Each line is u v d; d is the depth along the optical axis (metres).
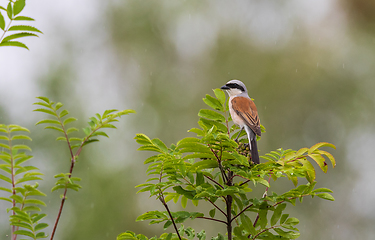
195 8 18.88
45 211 12.52
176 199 4.49
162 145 3.88
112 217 13.20
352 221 15.73
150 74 17.94
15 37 3.76
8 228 10.88
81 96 15.48
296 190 3.96
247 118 7.02
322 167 4.11
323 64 17.64
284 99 17.27
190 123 16.69
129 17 18.67
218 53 18.30
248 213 13.48
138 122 16.28
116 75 18.14
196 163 4.02
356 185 16.09
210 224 14.30
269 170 4.11
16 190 3.46
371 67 17.23
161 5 18.83
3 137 3.47
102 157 14.06
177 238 4.21
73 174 13.22
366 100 16.88
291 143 16.78
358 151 16.39
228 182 4.02
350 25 17.91
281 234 3.94
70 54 17.05
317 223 15.72
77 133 13.90
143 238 4.18
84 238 12.68
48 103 3.75
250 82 17.59
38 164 12.84
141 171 14.48
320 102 17.11
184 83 17.83
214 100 4.92
